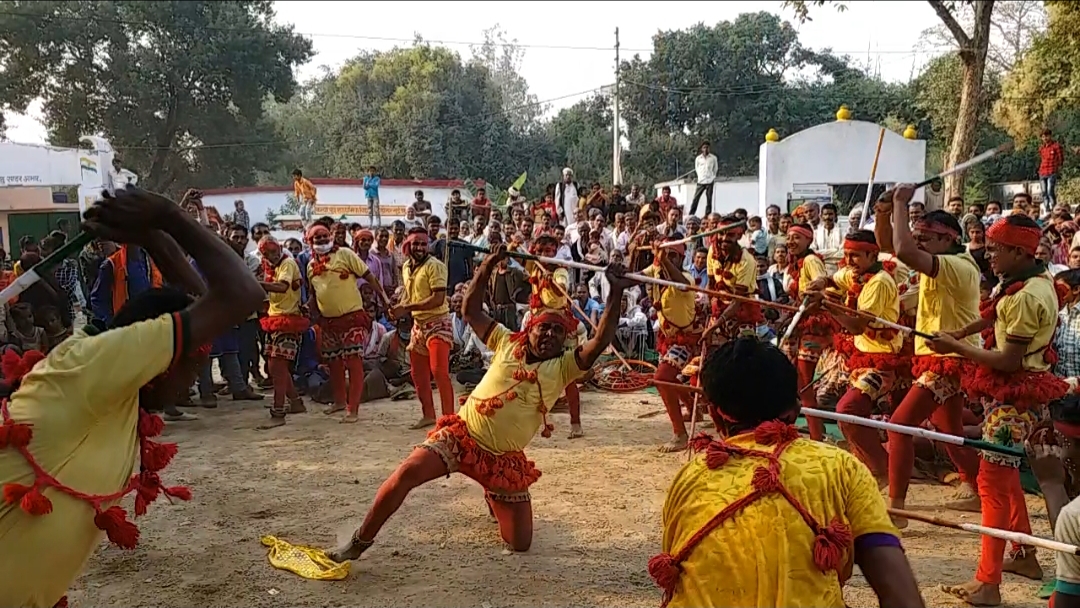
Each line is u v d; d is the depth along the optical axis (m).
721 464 2.52
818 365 7.41
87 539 2.62
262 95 37.81
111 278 9.22
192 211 11.24
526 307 11.70
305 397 10.67
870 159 18.20
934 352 5.43
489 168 43.38
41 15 32.97
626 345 12.20
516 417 5.04
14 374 2.68
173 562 5.20
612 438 8.32
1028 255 4.61
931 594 4.76
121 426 2.65
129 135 34.97
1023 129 20.78
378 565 5.16
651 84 43.06
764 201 18.31
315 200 24.52
